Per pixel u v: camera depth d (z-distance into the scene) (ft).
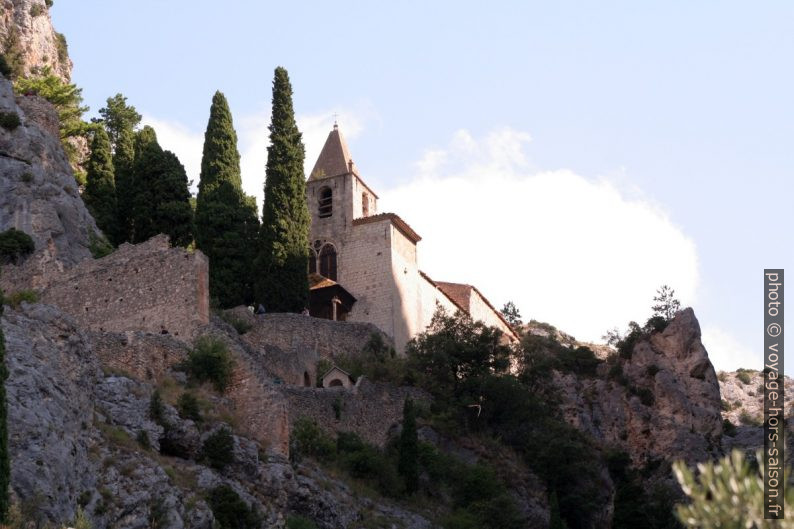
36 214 268.62
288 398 249.34
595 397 370.32
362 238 343.05
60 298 240.73
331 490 218.38
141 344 207.21
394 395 283.18
